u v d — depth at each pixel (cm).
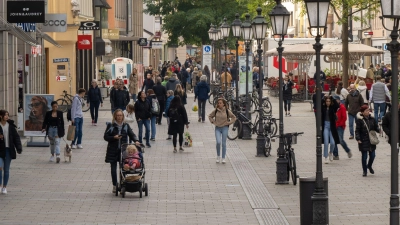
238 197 3509
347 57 8162
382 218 3016
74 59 8919
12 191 3600
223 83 9788
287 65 11825
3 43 5531
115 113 3512
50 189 3672
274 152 5112
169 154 5031
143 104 5362
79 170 4281
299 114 8050
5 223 2888
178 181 3959
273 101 10019
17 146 3506
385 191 3616
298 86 9819
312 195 2747
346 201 3384
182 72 10875
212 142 5706
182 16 12888
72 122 4903
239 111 6038
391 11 2283
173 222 2952
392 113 2353
